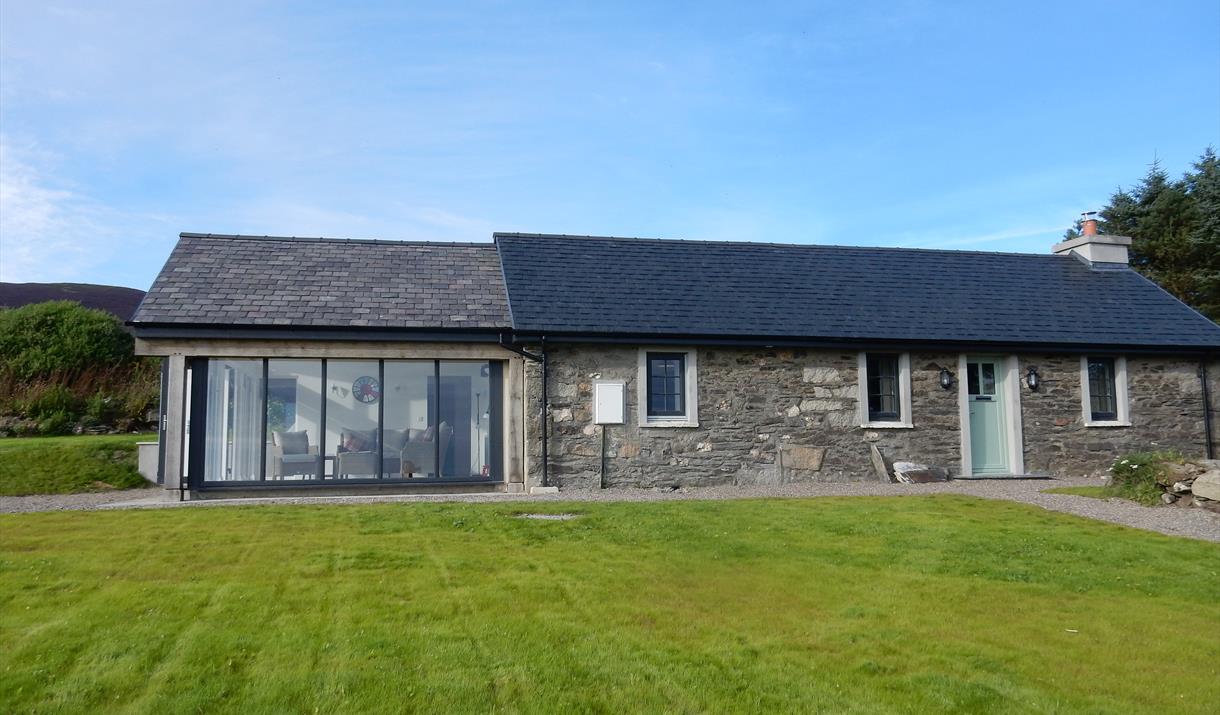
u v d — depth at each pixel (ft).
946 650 19.36
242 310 44.62
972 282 58.44
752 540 29.96
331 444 45.14
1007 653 19.31
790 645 19.44
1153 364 54.95
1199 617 22.18
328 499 41.16
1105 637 20.56
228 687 16.33
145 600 21.29
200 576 23.75
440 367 46.88
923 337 50.55
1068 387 53.47
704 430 48.32
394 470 45.80
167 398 43.50
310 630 19.36
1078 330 53.98
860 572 25.94
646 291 51.42
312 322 44.42
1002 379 53.36
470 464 46.78
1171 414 54.80
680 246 58.03
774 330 48.98
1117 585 24.98
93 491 46.60
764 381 49.29
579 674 17.37
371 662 17.57
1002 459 52.85
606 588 23.35
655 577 24.67
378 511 34.99
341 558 26.00
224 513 34.27
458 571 24.73
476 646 18.61
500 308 48.57
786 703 16.34
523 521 32.60
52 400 64.49
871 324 51.13
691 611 21.67
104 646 18.11
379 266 51.88
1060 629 21.08
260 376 44.65
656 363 48.78
